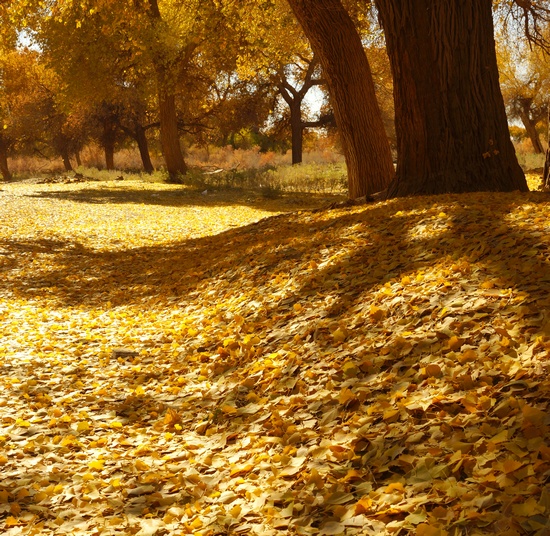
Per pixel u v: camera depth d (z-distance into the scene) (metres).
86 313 8.33
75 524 3.19
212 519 3.02
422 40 9.43
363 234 7.71
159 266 11.00
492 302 4.30
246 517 2.99
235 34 26.27
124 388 5.31
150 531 3.01
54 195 25.44
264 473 3.35
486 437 2.94
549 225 5.60
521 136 51.38
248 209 20.03
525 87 34.91
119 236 15.26
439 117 9.55
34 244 13.77
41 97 50.12
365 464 3.12
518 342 3.68
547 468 2.55
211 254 10.65
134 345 6.53
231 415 4.30
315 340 4.99
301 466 3.29
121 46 30.08
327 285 6.21
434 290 4.86
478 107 9.40
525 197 7.61
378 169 12.70
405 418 3.35
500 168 9.41
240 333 5.95
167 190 27.83
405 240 6.75
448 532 2.41
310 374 4.38
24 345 6.68
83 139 51.50
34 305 8.79
